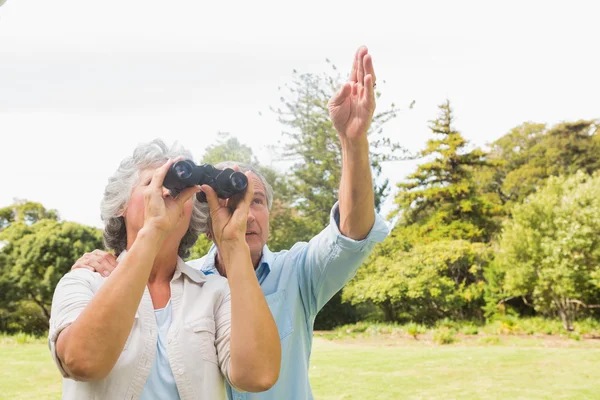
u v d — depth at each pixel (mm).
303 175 23766
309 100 24438
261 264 2365
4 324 17344
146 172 1622
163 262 1588
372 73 1901
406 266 18312
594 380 8953
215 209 1530
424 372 9875
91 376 1293
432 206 24281
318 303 2344
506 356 11188
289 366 2225
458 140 23922
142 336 1448
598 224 14156
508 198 28344
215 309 1574
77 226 17984
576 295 14492
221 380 1502
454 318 18266
